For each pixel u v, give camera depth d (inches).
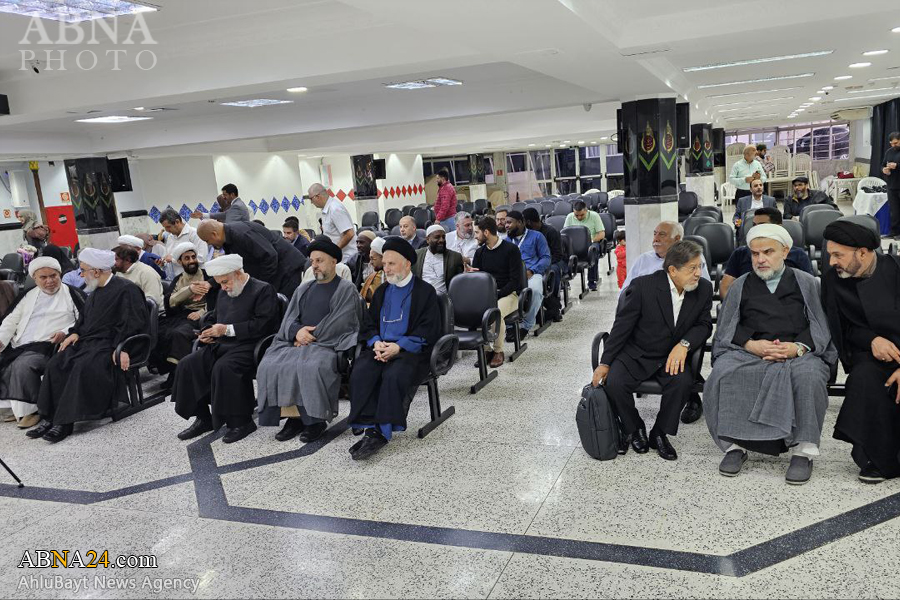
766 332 135.0
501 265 232.8
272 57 233.1
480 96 390.6
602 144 983.0
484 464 146.8
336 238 275.1
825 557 102.3
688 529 113.5
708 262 234.5
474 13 150.4
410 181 909.8
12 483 157.9
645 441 146.5
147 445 177.0
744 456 136.8
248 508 135.0
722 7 199.5
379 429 155.5
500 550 111.9
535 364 221.0
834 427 138.7
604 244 378.6
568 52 207.8
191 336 216.4
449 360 171.2
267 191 634.2
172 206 567.5
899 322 123.6
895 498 118.2
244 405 174.7
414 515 126.3
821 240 256.7
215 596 105.3
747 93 435.5
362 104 416.8
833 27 206.4
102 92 257.0
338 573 108.8
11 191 545.3
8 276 314.2
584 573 103.6
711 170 631.8
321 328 169.8
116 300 197.6
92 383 187.2
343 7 215.0
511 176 1056.8
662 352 144.7
